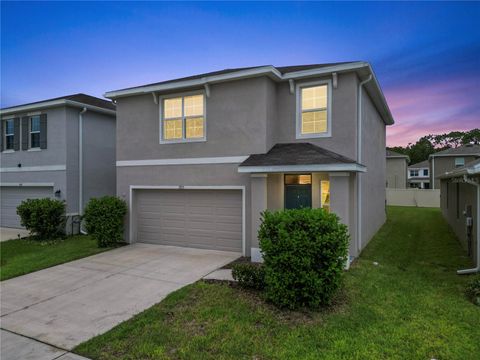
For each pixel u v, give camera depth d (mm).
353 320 4574
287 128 9125
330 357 3641
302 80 8898
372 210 11523
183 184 9812
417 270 7227
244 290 5812
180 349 3857
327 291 4938
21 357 3836
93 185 13641
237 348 3861
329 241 4871
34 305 5504
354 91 8320
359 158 8719
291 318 4660
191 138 9711
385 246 9945
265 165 7715
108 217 10039
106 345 4051
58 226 12086
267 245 5066
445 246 9961
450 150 33938
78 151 13055
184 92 9836
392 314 4781
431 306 5078
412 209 22781
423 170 42906
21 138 13797
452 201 13031
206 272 7156
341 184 7473
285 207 8781
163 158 10164
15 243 11102
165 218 10328
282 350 3807
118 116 10984
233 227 9289
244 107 8867
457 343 3936
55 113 12844
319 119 8828
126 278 6887
